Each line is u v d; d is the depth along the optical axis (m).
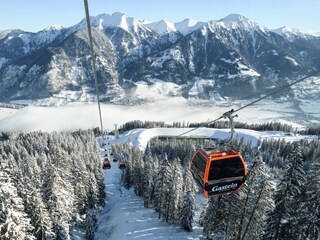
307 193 31.03
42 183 53.72
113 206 80.12
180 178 57.28
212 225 42.91
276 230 33.50
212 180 17.05
